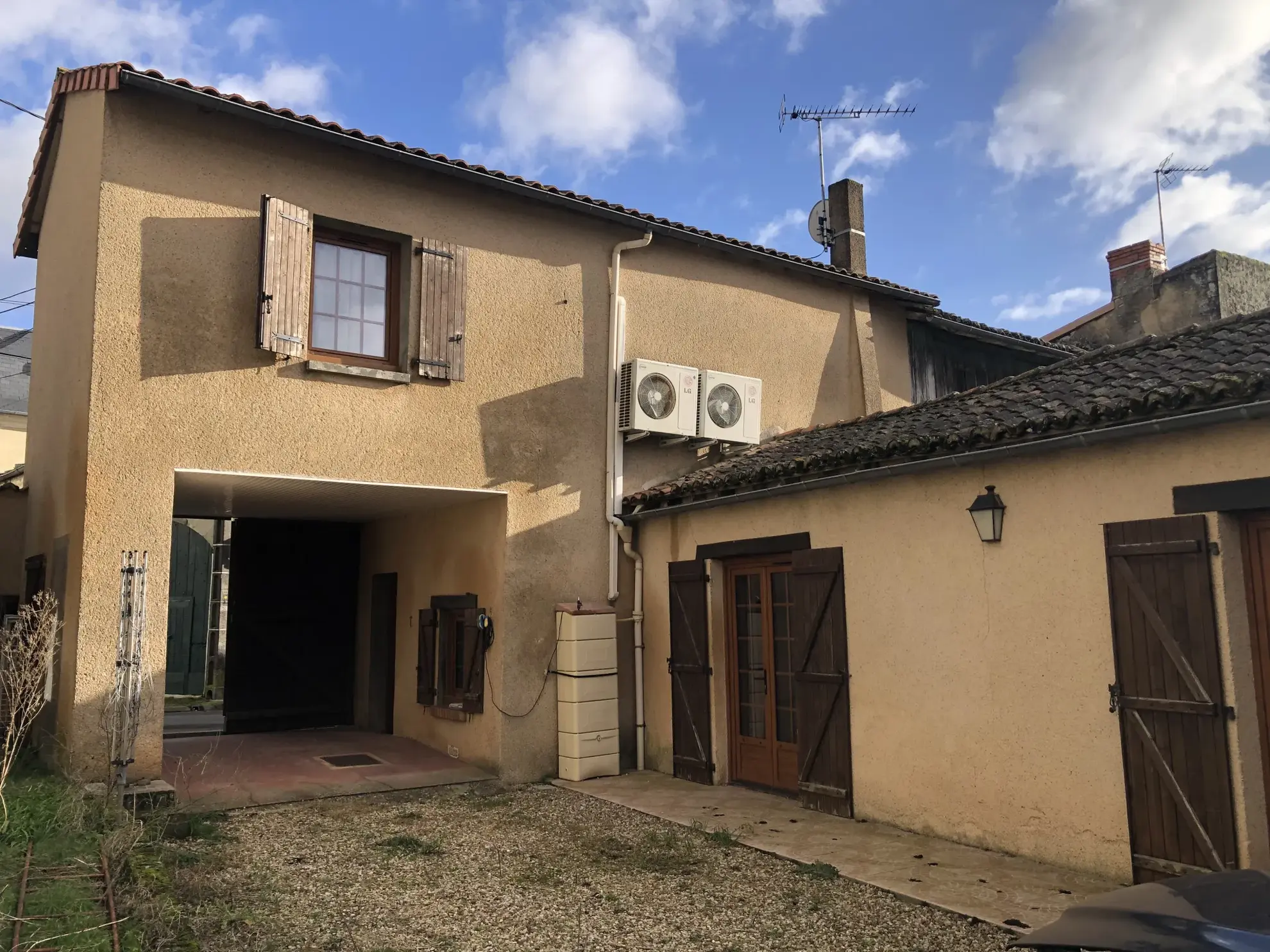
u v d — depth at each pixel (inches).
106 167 261.1
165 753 348.8
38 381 361.7
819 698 280.4
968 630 239.1
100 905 168.7
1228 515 192.7
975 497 239.9
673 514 346.0
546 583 337.7
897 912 191.3
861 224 521.7
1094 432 206.4
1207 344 232.1
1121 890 119.3
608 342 359.6
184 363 268.1
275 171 288.4
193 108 276.4
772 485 295.7
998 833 228.8
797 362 412.5
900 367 452.8
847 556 275.1
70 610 260.5
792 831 254.5
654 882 213.3
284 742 382.9
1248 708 187.5
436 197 319.9
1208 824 185.9
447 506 369.1
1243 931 93.8
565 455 345.4
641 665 355.9
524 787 319.0
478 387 324.2
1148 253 580.4
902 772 254.2
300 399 286.8
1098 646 210.1
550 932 182.7
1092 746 209.8
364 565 445.4
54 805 215.2
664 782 325.1
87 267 269.7
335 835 252.1
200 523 710.5
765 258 395.5
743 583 326.3
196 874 211.9
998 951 169.0
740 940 178.5
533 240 342.6
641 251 371.2
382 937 178.7
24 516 378.0
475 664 340.5
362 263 309.4
